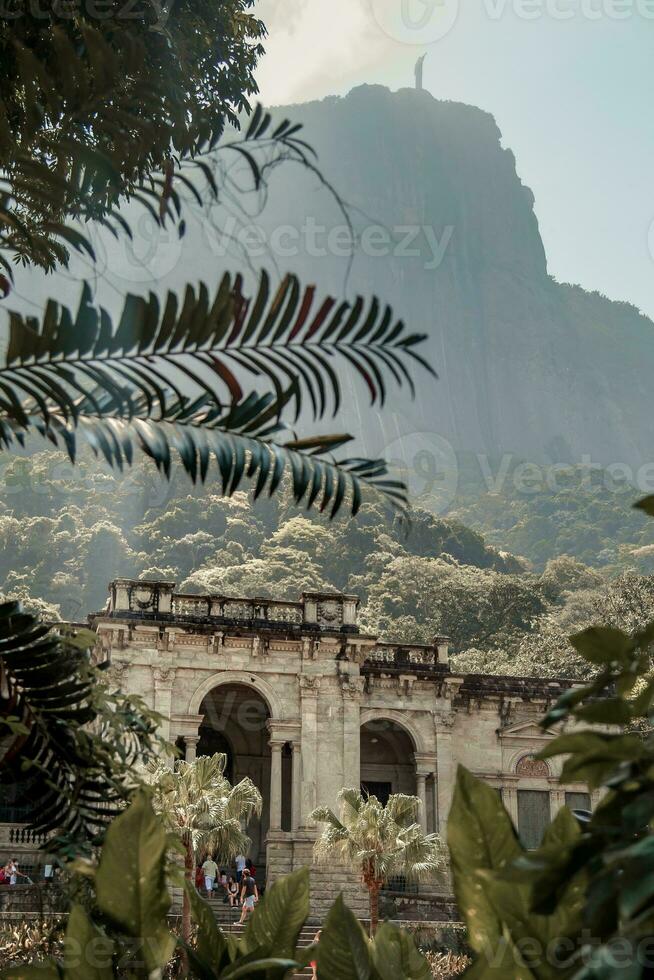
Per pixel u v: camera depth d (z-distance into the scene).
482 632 98.81
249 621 47.22
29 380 4.72
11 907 28.34
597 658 3.66
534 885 3.19
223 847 33.72
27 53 6.08
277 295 4.91
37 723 5.89
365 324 4.97
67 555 97.75
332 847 36.59
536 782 51.25
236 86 14.32
